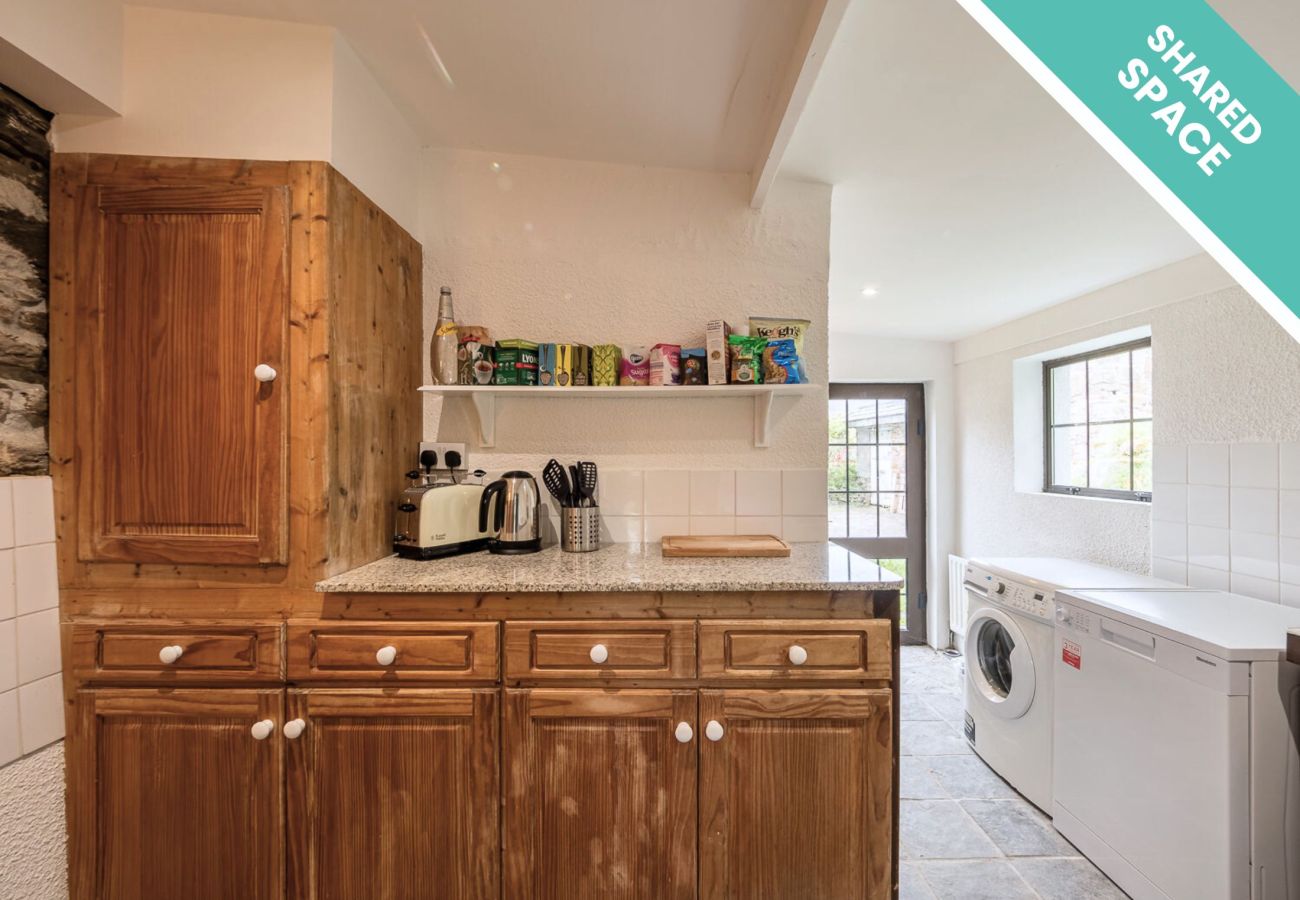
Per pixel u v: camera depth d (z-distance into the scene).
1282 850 1.27
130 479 1.23
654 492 1.80
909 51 1.14
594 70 1.36
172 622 1.23
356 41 1.30
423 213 1.75
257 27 1.25
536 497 1.62
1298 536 1.68
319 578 1.25
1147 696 1.49
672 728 1.22
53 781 1.19
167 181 1.23
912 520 3.74
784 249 1.79
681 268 1.79
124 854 1.21
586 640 1.23
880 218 1.88
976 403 3.40
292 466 1.24
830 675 1.23
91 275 1.22
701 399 1.81
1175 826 1.40
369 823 1.21
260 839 1.20
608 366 1.65
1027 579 2.01
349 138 1.32
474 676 1.22
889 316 3.03
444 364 1.59
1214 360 1.94
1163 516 2.12
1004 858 1.70
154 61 1.24
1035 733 1.96
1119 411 2.54
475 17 1.20
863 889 1.23
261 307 1.23
